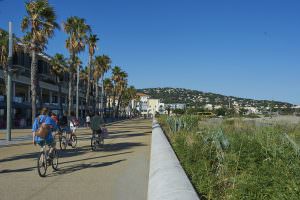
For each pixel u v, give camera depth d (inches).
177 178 255.6
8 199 333.1
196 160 398.3
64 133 750.5
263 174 282.8
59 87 2908.5
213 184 286.4
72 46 1930.4
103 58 3004.4
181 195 211.5
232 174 319.0
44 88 2960.1
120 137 1169.4
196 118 1094.4
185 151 451.5
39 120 459.2
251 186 244.8
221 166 339.6
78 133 1387.8
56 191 366.3
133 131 1572.3
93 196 348.2
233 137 467.8
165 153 405.7
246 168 331.0
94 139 743.7
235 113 1051.9
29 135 1283.2
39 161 438.3
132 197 345.4
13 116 2218.3
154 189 260.5
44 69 3006.9
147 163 559.5
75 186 390.0
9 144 908.6
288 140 379.2
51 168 505.7
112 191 368.5
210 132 543.2
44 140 449.1
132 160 593.6
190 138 604.1
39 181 415.2
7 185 392.8
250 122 841.5
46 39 1373.0
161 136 721.6
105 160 593.3
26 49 1405.0
